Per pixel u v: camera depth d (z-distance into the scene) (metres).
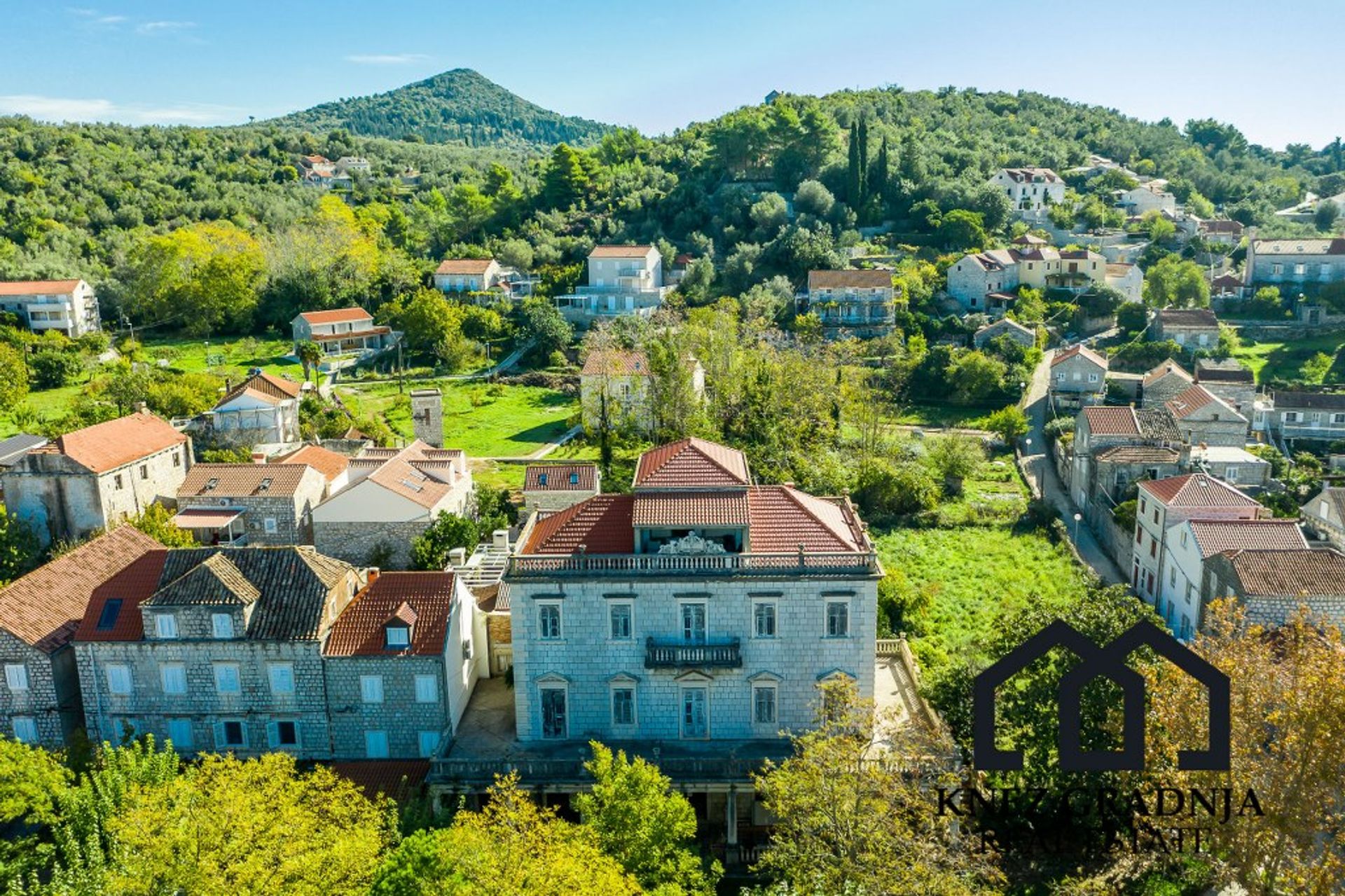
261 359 168.75
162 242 185.00
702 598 53.62
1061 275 177.88
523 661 54.97
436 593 58.16
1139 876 46.84
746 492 54.94
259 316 189.25
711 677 54.28
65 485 86.75
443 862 37.91
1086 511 108.38
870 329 163.25
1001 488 117.06
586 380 128.62
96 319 180.88
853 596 53.22
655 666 53.69
